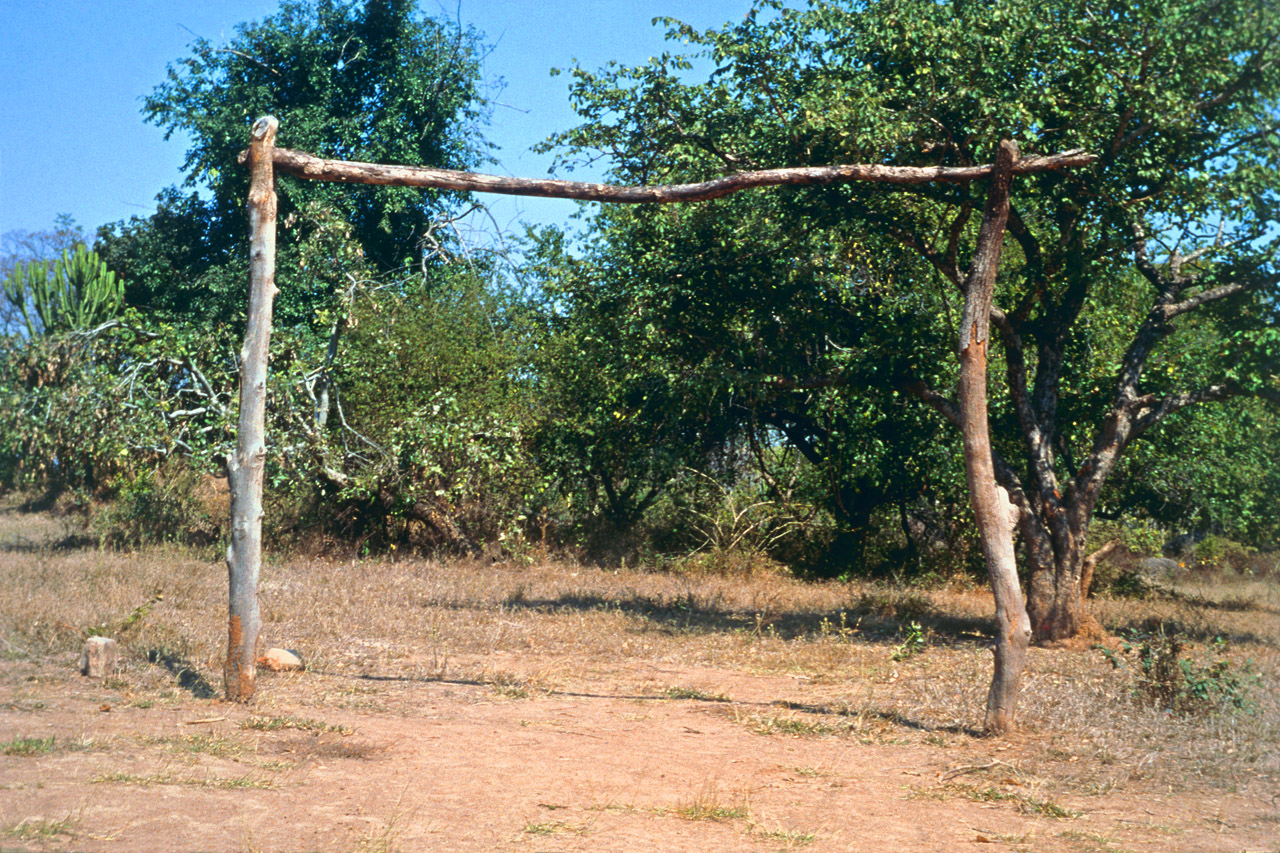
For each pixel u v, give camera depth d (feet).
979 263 23.13
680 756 19.72
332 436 58.18
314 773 16.76
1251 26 33.01
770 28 38.09
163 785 15.21
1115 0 34.71
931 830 15.42
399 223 84.43
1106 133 34.83
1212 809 16.87
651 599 46.32
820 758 20.08
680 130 38.50
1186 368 47.32
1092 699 24.45
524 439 63.67
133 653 25.66
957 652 34.47
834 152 35.58
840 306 40.04
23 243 128.06
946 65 34.35
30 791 14.32
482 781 16.94
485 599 43.14
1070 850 14.55
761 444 68.23
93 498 68.74
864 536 67.51
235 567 22.20
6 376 52.39
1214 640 37.40
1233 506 58.65
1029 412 37.96
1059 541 36.83
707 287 39.11
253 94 80.02
